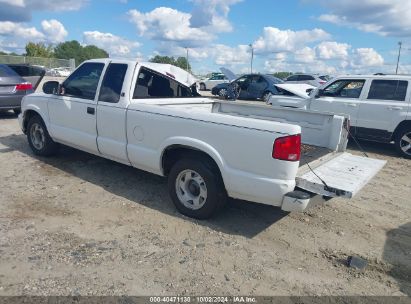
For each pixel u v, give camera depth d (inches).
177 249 145.7
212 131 156.6
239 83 788.0
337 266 140.3
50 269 128.0
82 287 119.3
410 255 150.9
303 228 170.2
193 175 170.2
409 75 332.5
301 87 423.5
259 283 126.8
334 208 196.7
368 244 158.6
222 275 130.1
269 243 154.6
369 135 345.4
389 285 129.9
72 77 225.9
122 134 193.0
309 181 142.5
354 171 162.6
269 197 146.2
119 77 197.5
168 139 170.9
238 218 176.7
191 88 239.3
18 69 540.7
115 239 151.1
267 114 215.6
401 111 323.0
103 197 193.9
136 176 228.1
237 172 151.6
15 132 345.7
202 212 168.2
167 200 193.5
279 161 141.3
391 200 214.5
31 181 212.5
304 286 126.6
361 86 349.7
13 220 163.2
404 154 328.8
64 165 244.1
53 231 155.2
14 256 134.7
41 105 243.3
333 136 190.5
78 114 215.6
